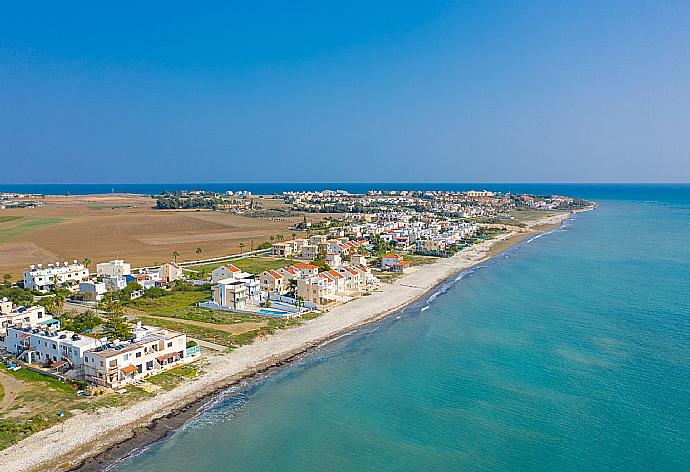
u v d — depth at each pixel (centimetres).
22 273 16388
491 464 6044
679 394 7669
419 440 6594
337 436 6688
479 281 16162
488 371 8688
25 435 6450
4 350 9275
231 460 6116
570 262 19512
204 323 11169
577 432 6681
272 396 7794
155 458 6112
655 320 11438
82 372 8075
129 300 12912
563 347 9769
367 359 9319
